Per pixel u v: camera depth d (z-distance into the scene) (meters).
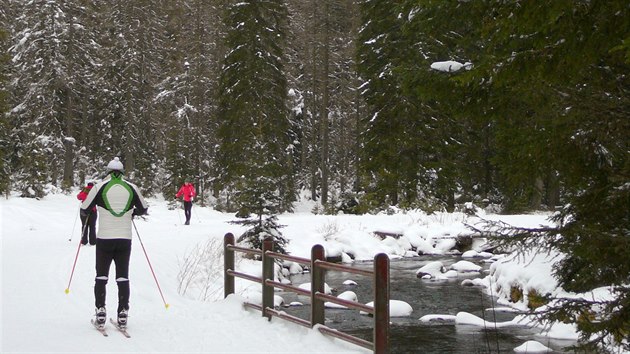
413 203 30.58
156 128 50.56
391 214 30.42
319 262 8.16
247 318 9.39
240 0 37.25
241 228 23.64
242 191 18.30
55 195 40.72
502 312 12.18
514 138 6.07
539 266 12.45
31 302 10.10
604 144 5.55
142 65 47.91
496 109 6.25
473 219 23.88
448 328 11.03
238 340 8.05
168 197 47.47
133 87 47.12
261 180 18.19
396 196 33.69
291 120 49.50
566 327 10.31
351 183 51.19
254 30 36.50
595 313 5.79
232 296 10.65
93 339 7.90
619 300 5.45
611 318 5.41
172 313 9.78
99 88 48.28
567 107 5.51
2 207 28.58
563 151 5.59
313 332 8.08
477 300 13.60
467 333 10.60
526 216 23.38
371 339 10.20
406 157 31.50
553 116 5.56
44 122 43.44
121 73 48.19
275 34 37.38
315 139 50.84
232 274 10.73
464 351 9.39
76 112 50.31
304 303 13.59
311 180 52.59
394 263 20.59
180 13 52.00
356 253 22.06
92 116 50.44
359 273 7.25
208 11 47.84
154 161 52.06
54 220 27.44
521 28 5.40
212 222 28.66
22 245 17.62
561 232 5.74
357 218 26.38
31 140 39.75
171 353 7.36
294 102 49.72
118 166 8.71
